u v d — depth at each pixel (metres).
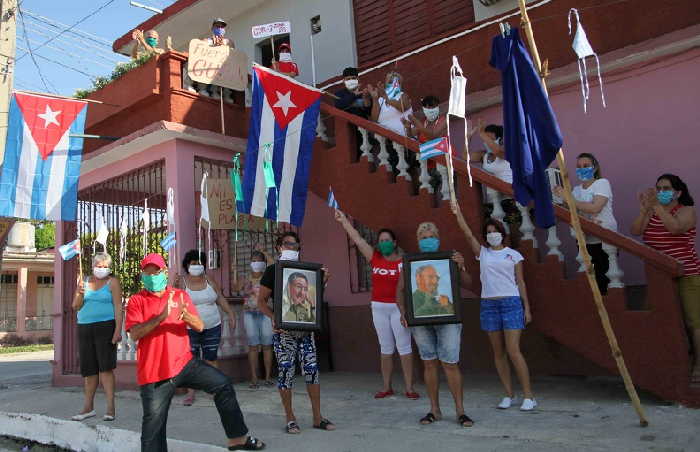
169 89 8.03
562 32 6.91
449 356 4.89
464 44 7.66
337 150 7.38
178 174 8.02
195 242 8.03
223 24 8.79
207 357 6.63
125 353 8.17
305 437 4.83
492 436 4.45
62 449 6.02
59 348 9.73
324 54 10.28
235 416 4.45
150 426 4.21
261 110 7.32
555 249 5.52
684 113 6.18
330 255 8.92
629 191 6.48
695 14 6.08
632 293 6.29
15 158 7.38
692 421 4.42
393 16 9.50
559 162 4.41
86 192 9.61
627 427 4.43
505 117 4.68
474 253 5.89
